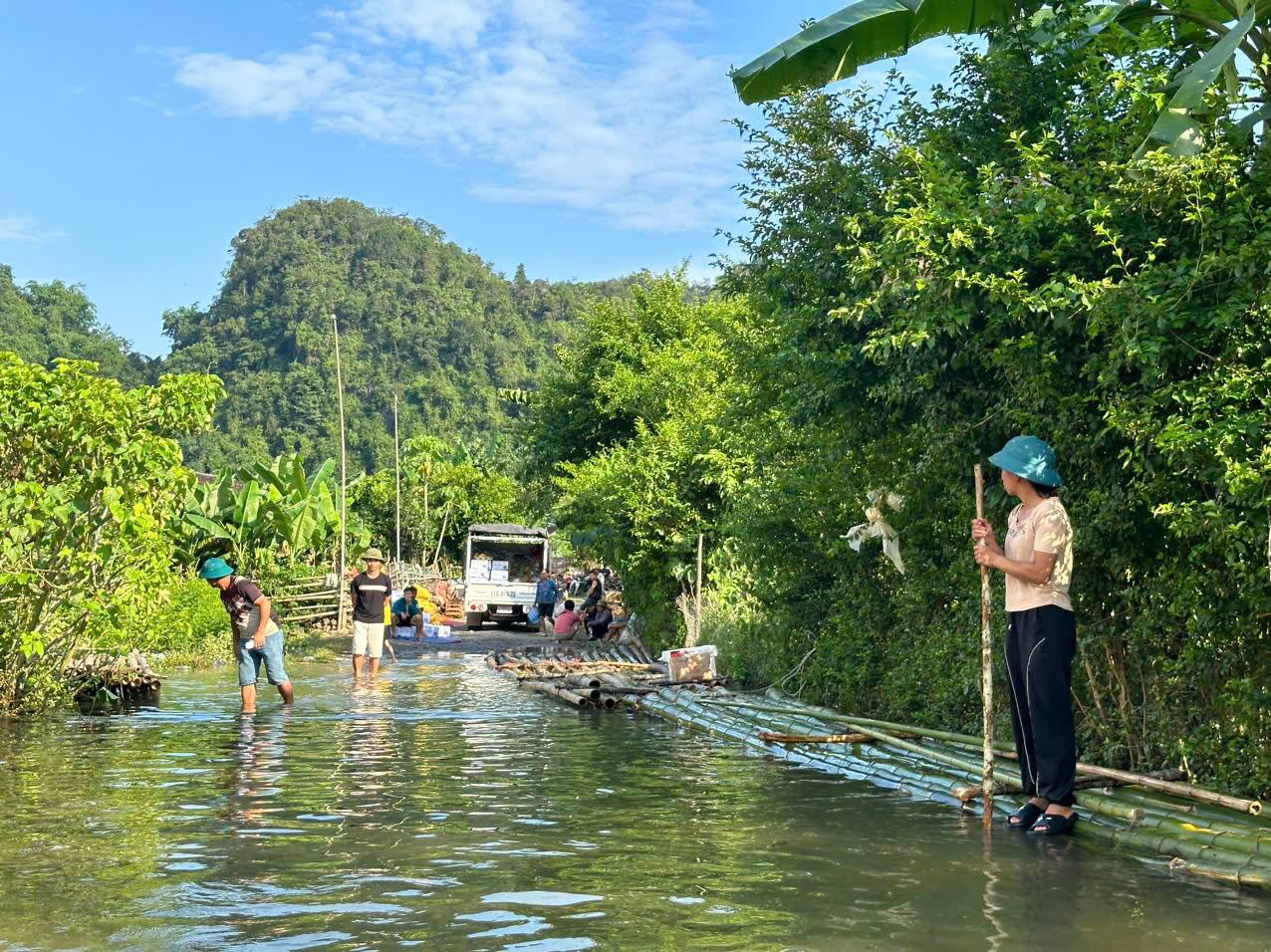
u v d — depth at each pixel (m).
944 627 10.00
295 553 29.56
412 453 60.19
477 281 174.62
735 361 13.16
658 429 24.30
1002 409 7.68
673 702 12.53
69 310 141.75
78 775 8.23
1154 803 6.34
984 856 5.75
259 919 4.61
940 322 7.50
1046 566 6.38
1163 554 6.83
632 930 4.48
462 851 5.82
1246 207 6.12
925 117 8.93
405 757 9.24
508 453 76.81
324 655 22.59
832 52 9.57
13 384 11.05
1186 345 6.09
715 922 4.60
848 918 4.65
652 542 20.55
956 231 7.05
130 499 11.67
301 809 6.97
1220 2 7.63
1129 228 6.76
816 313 9.30
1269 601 5.93
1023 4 8.62
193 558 27.72
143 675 13.55
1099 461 7.02
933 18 9.16
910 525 10.20
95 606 11.40
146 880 5.22
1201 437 5.70
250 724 11.42
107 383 11.41
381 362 147.88
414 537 55.66
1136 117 6.95
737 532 14.34
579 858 5.68
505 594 34.91
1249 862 5.25
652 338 30.97
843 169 9.23
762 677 14.35
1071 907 4.82
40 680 11.95
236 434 134.50
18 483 10.82
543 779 8.16
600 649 24.09
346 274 160.88
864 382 9.24
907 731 9.27
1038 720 6.43
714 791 7.68
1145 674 7.29
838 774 8.41
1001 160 8.13
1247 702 6.18
